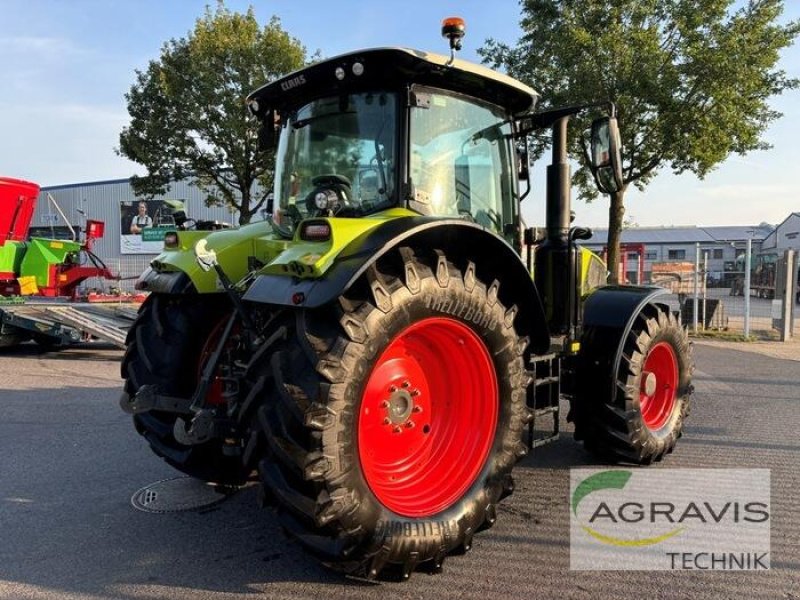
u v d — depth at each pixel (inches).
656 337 172.9
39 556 122.9
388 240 104.0
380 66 126.0
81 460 181.9
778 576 115.3
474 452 123.6
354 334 101.3
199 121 664.4
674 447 189.5
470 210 143.9
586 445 172.6
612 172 149.9
